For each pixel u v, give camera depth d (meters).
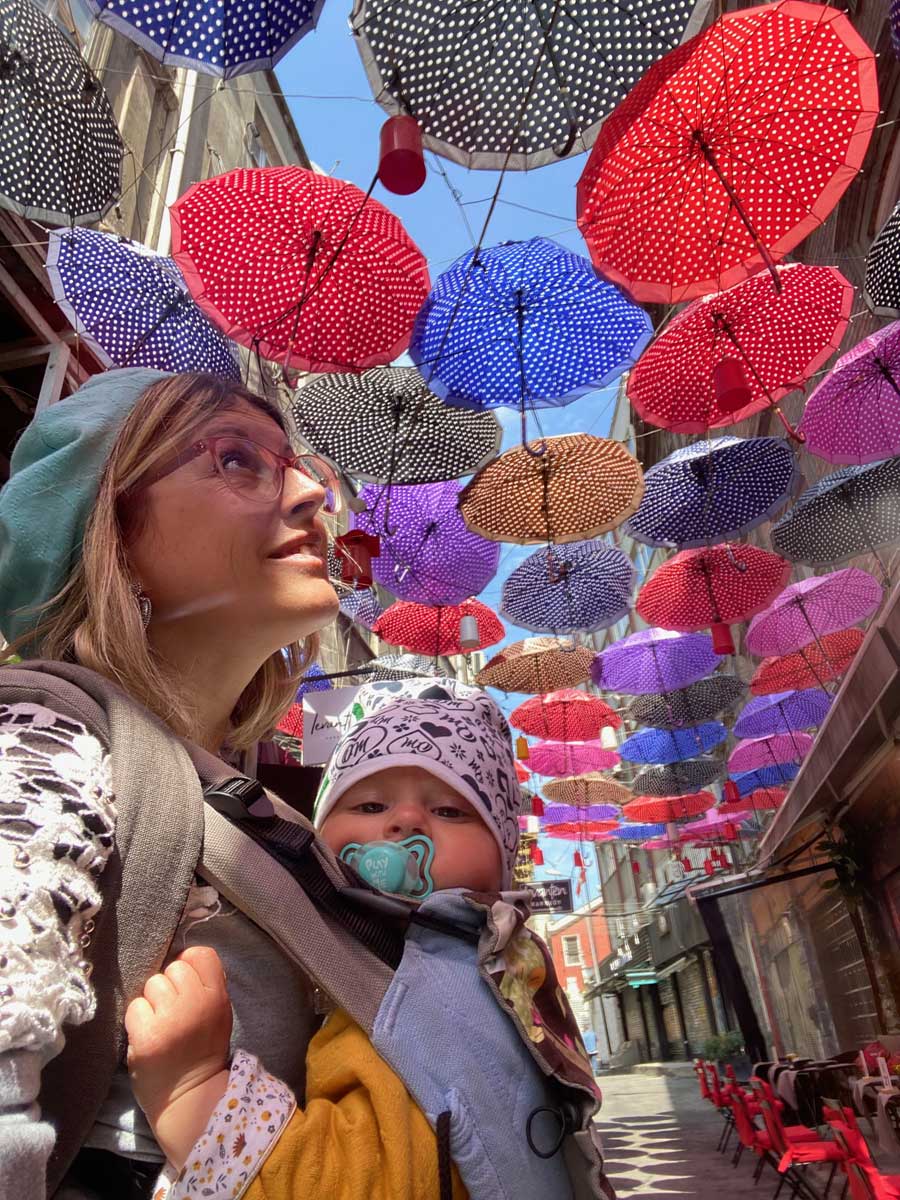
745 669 14.32
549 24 2.26
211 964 0.74
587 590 6.90
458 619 6.98
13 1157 0.45
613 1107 16.64
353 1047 0.84
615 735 19.28
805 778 8.89
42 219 3.16
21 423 5.68
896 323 4.30
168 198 8.37
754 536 12.09
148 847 0.71
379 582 5.82
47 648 0.96
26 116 3.11
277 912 0.81
